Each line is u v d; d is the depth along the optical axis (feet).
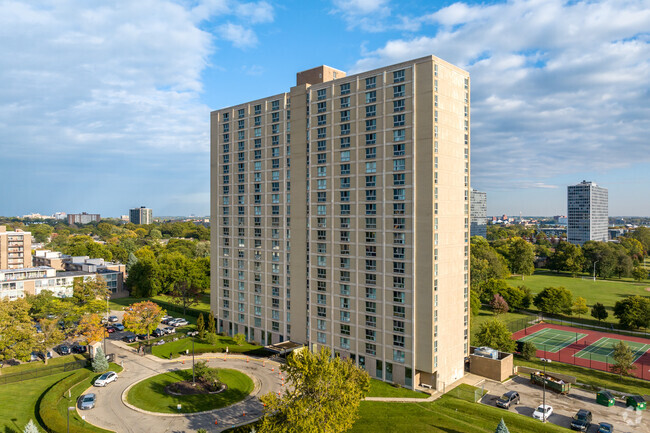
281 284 310.86
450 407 213.25
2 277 400.47
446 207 241.55
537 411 207.72
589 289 592.60
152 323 313.73
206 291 554.87
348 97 264.72
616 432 191.93
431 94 228.63
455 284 251.60
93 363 259.60
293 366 163.73
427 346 230.27
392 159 243.40
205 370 242.17
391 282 243.40
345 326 265.95
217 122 361.10
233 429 182.50
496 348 291.79
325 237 276.62
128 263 593.83
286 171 306.96
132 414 203.00
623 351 263.08
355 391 163.02
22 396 220.84
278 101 311.68
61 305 306.55
